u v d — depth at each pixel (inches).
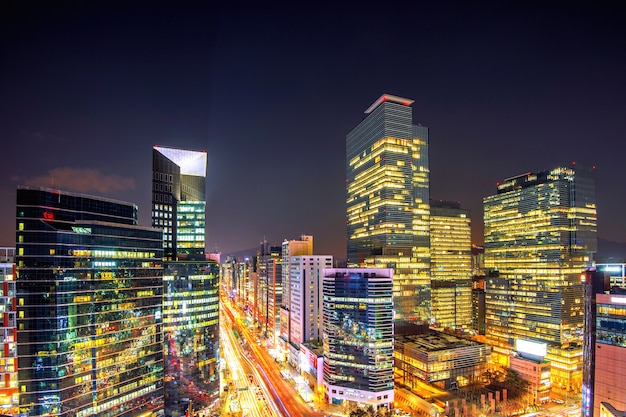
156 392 7003.0
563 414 7755.9
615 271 7042.3
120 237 6545.3
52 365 5615.2
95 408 6018.7
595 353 5930.1
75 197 6584.6
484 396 7416.3
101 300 6195.9
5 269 5772.6
